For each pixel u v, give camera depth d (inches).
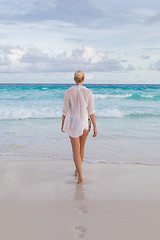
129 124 365.7
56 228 86.6
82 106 132.7
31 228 86.3
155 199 113.1
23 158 183.0
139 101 765.9
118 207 104.7
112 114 478.9
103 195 117.9
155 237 80.8
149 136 270.5
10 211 99.8
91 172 153.6
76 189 125.6
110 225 88.9
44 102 708.0
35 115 457.4
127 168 161.9
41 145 225.6
